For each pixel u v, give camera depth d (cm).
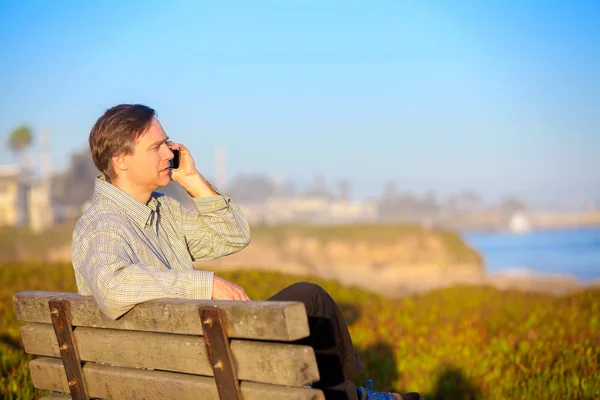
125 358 248
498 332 677
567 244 12506
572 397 510
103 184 287
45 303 274
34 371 289
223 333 209
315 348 250
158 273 242
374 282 5241
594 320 742
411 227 7781
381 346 646
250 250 6091
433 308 832
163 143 294
